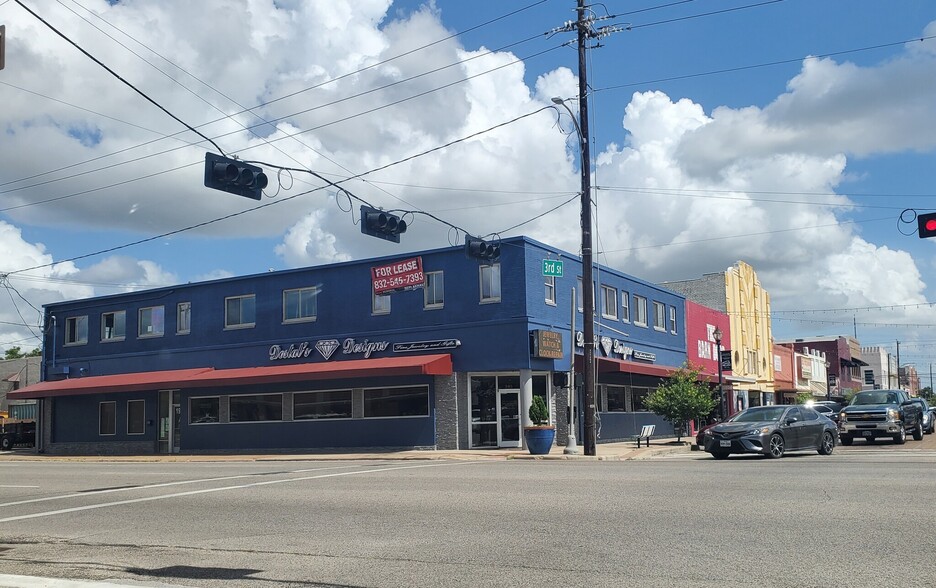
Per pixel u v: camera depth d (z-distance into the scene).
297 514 12.31
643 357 37.72
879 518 10.24
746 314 53.53
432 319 30.80
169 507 13.66
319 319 33.09
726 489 13.49
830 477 15.02
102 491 16.61
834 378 69.88
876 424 29.53
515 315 29.36
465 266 30.44
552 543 9.32
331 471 20.02
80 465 26.48
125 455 36.38
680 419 33.38
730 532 9.60
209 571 8.55
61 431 39.41
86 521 12.50
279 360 33.66
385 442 30.62
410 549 9.30
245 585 7.87
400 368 28.95
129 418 37.66
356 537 10.20
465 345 30.05
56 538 11.04
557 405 31.34
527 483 15.17
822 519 10.27
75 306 40.22
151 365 37.31
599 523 10.49
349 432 31.36
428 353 30.61
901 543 8.76
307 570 8.41
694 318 44.75
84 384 37.44
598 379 34.12
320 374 30.59
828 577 7.40
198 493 15.44
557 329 31.11
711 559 8.23
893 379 118.19
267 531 10.92
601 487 14.20
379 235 20.52
